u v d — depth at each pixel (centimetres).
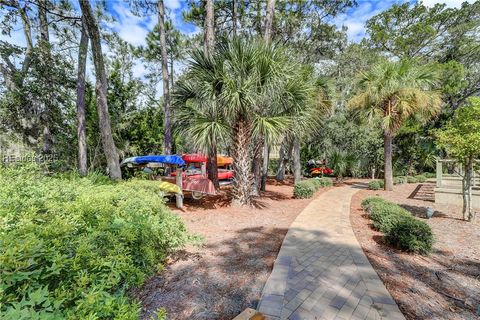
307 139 1373
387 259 333
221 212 597
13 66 867
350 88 1443
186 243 356
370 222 515
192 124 582
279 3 1227
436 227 486
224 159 1203
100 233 218
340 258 331
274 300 232
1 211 209
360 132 1480
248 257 338
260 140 720
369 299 237
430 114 1004
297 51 1305
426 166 1547
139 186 518
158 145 1316
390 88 898
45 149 919
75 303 146
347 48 1441
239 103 531
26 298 141
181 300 236
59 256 157
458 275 291
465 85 1335
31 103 876
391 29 1614
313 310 219
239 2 1249
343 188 1091
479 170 530
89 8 690
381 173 1595
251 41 587
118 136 1192
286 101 627
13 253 138
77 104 899
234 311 221
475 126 466
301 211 624
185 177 745
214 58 573
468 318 214
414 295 248
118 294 186
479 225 497
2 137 844
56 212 246
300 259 329
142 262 246
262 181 1017
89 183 454
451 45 1470
